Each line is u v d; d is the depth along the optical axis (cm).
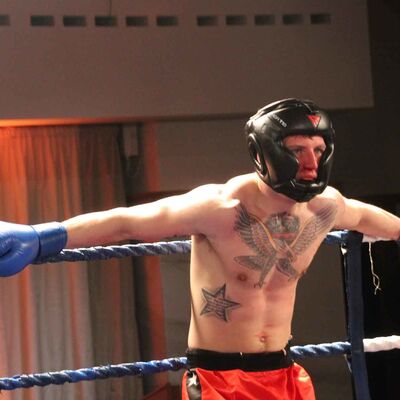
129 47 946
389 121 1087
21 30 912
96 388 1025
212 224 332
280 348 353
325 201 351
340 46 1018
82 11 930
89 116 934
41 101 919
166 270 1046
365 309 980
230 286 341
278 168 320
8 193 990
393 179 1088
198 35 969
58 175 1009
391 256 973
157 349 1059
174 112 962
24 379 379
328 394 1053
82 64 932
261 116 328
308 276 1056
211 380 341
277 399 341
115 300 1041
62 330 1007
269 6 995
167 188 1036
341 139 1099
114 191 1038
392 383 1002
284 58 999
